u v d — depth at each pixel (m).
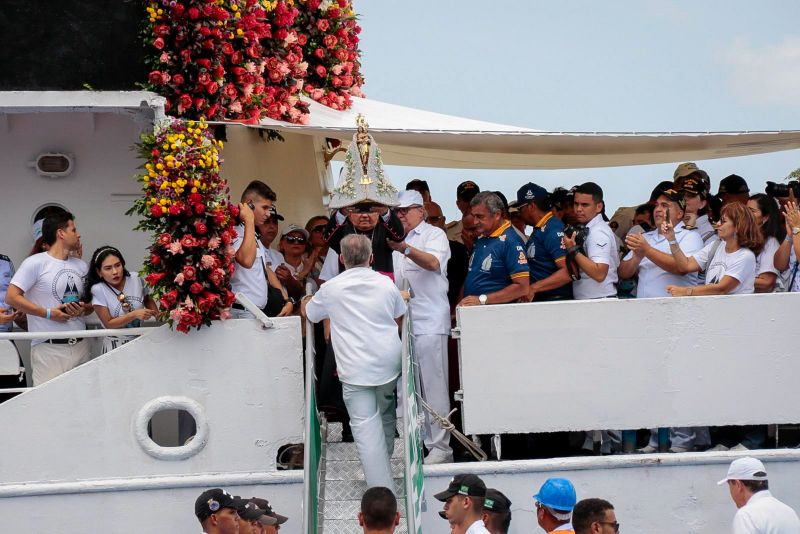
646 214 25.75
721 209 23.38
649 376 20.06
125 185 23.06
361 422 18.44
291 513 19.61
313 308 18.78
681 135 20.69
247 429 19.77
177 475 19.73
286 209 28.23
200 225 19.44
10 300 20.62
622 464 19.73
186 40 21.11
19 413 19.67
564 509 17.17
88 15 21.06
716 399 20.14
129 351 19.69
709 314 20.12
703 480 19.88
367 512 15.94
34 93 20.77
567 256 21.59
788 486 20.02
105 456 19.73
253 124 20.53
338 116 25.44
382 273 19.94
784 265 21.27
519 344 19.97
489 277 21.23
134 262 23.06
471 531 16.66
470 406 19.95
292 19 24.33
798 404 20.19
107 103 20.83
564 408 19.98
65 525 19.58
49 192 23.06
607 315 20.03
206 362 19.73
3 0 20.98
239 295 19.78
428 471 19.69
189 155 19.66
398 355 18.52
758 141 21.94
